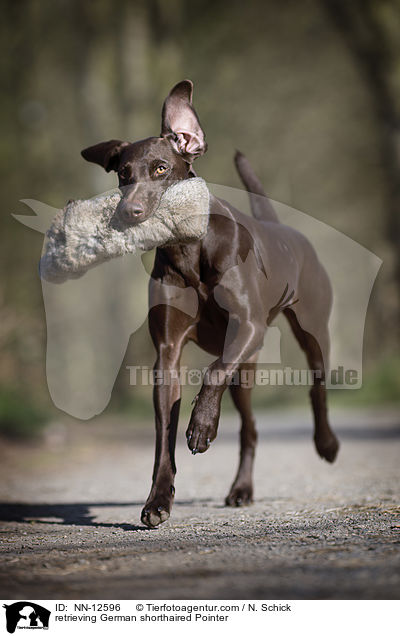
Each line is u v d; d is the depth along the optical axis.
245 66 31.75
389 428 16.53
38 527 6.55
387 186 30.33
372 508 6.34
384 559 4.25
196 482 9.59
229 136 31.27
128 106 29.53
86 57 30.16
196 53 32.03
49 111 32.44
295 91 31.47
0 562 4.79
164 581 4.12
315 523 5.68
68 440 16.11
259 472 10.15
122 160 6.07
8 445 14.41
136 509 7.35
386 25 27.83
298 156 31.61
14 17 32.19
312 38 31.59
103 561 4.69
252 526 5.76
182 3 31.66
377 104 29.08
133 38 29.64
